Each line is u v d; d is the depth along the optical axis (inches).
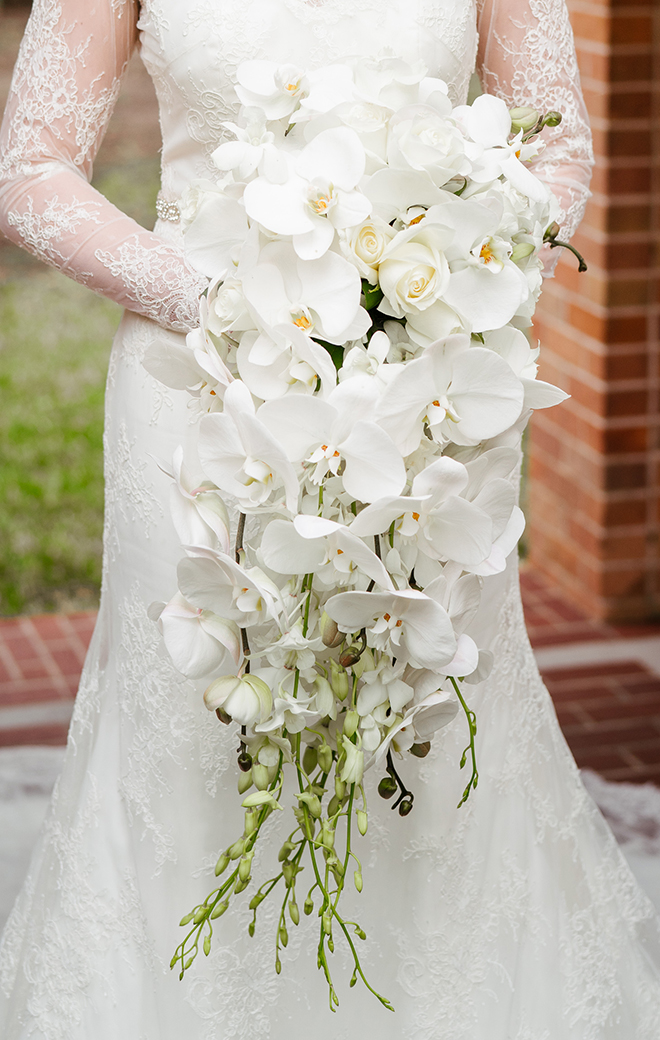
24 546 194.2
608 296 157.2
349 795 54.6
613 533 166.4
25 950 80.0
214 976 72.2
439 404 49.8
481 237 50.6
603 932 81.0
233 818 72.2
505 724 76.3
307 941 74.1
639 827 118.6
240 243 52.7
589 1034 77.4
